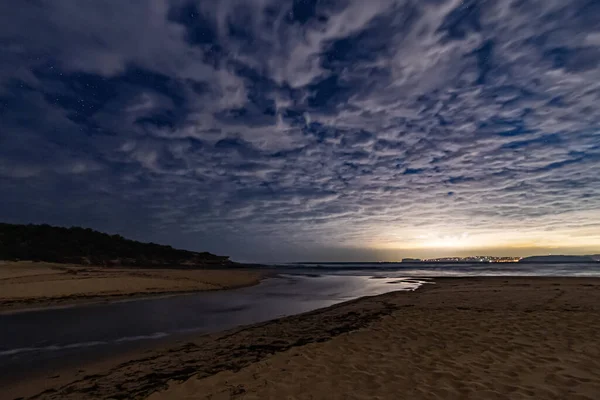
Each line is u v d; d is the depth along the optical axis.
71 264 32.28
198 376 4.77
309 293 18.61
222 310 12.29
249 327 8.85
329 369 4.88
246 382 4.46
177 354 6.23
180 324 9.55
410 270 57.28
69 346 7.13
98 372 5.32
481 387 4.05
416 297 13.62
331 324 8.56
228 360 5.63
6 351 6.75
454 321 7.88
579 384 4.03
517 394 3.82
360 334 6.99
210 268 53.16
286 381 4.45
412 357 5.31
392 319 8.53
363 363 5.10
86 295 14.77
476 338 6.27
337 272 49.75
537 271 45.69
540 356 5.08
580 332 6.35
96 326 9.20
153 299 15.28
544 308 9.23
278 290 20.41
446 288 17.70
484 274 37.31
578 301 10.45
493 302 10.87
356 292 18.92
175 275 25.92
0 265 23.45
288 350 5.93
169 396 4.07
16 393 4.53
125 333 8.38
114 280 18.20
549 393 3.82
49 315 10.74
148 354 6.36
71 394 4.38
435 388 4.07
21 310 11.52
